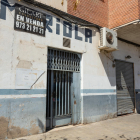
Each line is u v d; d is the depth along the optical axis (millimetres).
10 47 4082
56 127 5148
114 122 6066
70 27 5559
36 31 4621
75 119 5578
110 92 6832
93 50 6285
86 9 6227
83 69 5844
